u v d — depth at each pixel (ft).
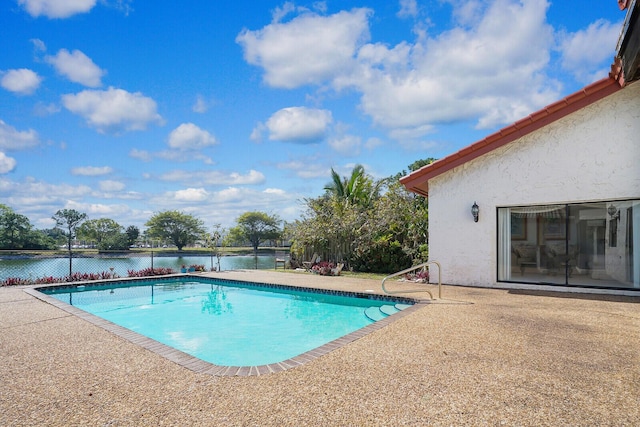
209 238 69.21
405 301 30.58
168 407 11.02
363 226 57.57
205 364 14.85
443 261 38.11
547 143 33.35
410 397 11.53
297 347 23.36
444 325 20.65
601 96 30.37
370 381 12.82
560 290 33.01
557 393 11.76
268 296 41.19
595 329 19.61
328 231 61.41
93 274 50.78
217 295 42.32
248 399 11.50
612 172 30.89
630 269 30.83
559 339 17.78
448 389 12.11
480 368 13.99
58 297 40.75
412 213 55.47
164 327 28.55
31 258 70.33
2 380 13.41
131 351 16.74
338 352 16.05
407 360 14.94
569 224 32.96
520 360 14.83
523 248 34.83
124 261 95.55
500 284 35.50
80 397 11.84
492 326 20.36
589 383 12.53
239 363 20.53
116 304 37.83
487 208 35.91
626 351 15.92
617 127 30.78
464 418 10.18
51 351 16.81
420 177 38.45
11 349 17.17
